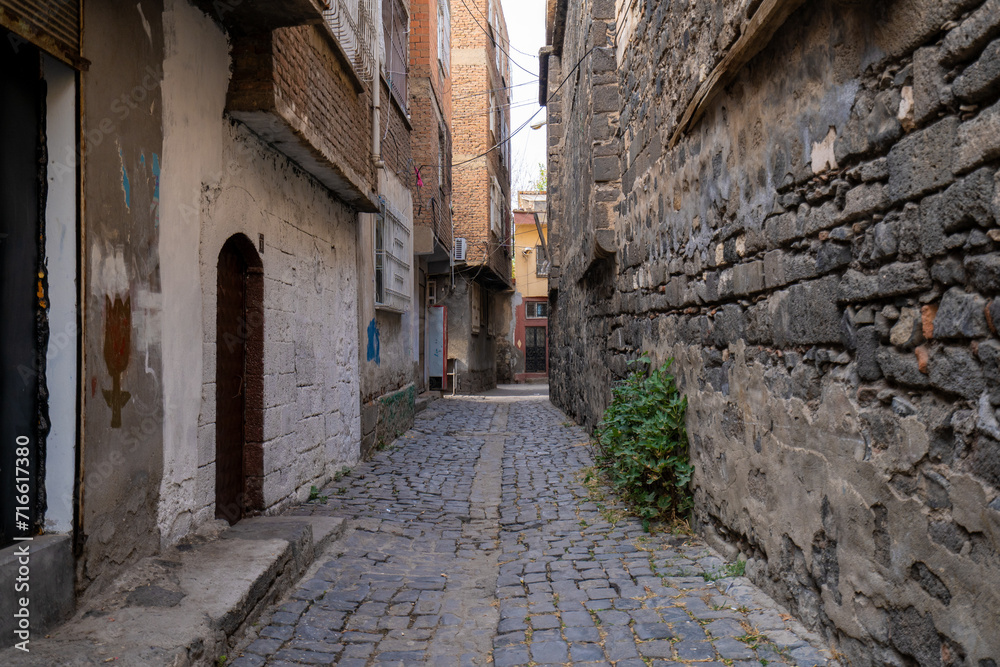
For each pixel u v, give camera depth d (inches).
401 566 185.6
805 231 120.2
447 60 634.2
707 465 183.3
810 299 119.7
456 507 246.7
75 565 118.8
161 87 148.0
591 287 407.8
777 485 137.1
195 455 165.2
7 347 112.7
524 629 138.9
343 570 177.2
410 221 465.1
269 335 209.0
